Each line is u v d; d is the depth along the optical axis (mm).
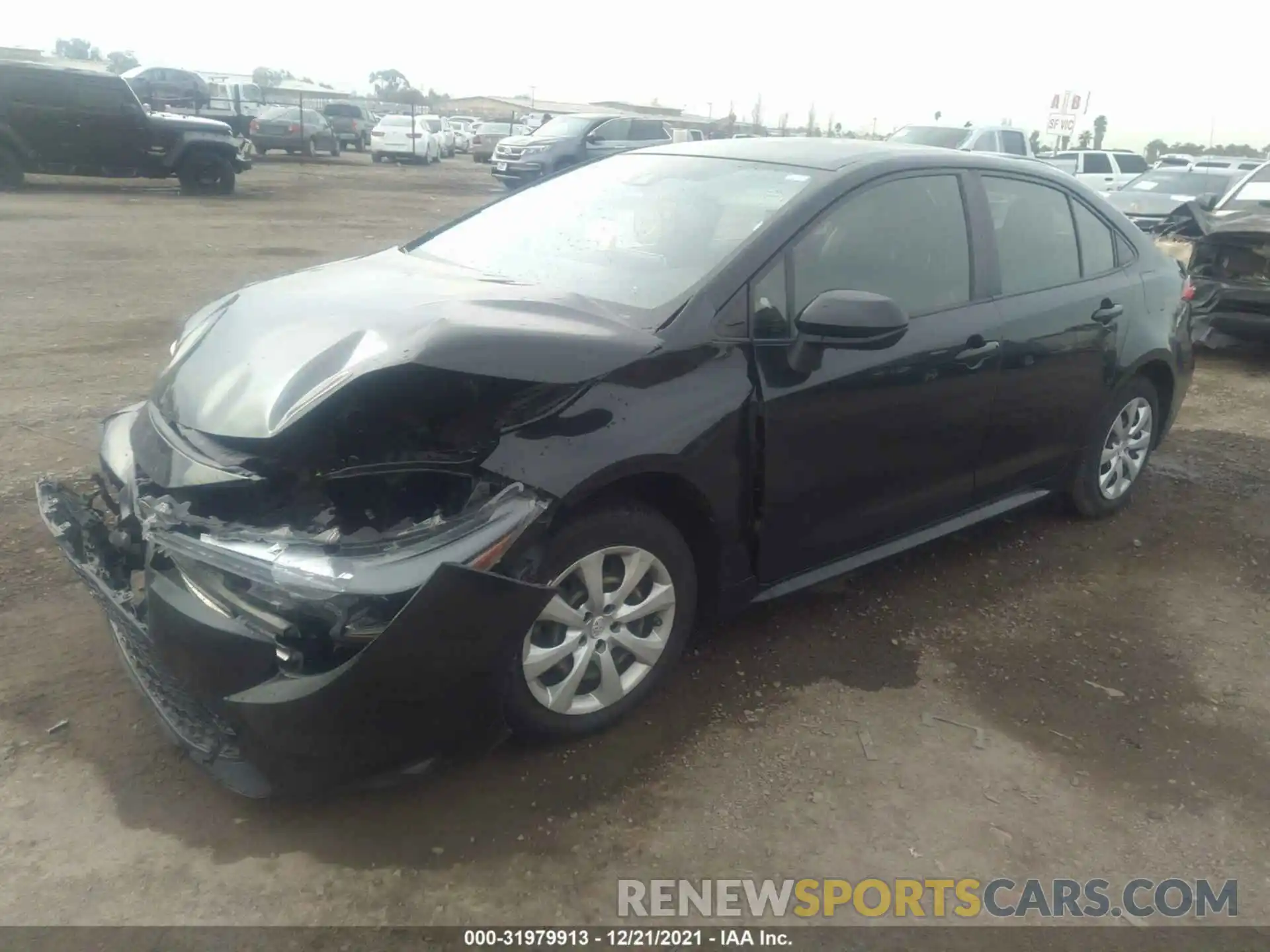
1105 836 2881
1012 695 3520
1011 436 4223
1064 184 4539
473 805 2822
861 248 3617
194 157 18188
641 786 2938
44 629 3533
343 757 2516
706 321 3148
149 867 2555
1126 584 4410
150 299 9133
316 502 2773
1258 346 8484
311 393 2703
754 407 3193
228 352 3057
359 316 3004
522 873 2604
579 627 2977
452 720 2621
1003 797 3004
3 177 16984
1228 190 10742
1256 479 5773
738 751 3119
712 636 3766
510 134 37031
